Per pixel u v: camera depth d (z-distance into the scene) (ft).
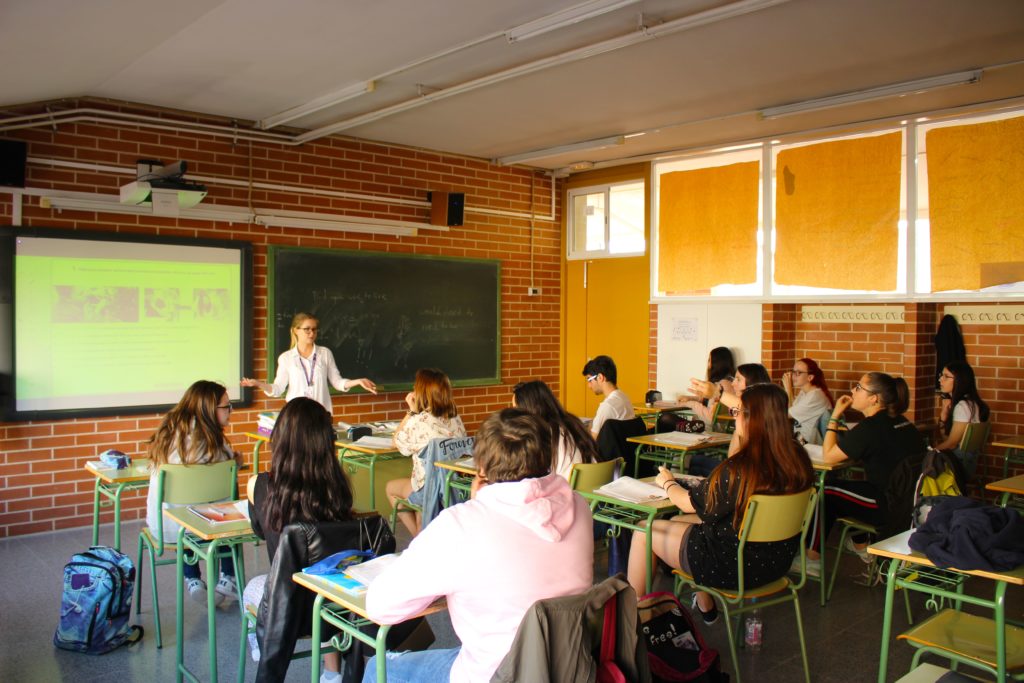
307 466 8.82
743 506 10.03
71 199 17.28
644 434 16.35
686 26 12.43
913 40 13.75
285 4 11.66
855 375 21.08
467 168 24.47
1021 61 14.70
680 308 23.52
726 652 11.62
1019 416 18.48
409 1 11.71
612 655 6.12
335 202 21.50
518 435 6.87
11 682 10.58
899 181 19.06
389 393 22.90
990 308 18.89
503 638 6.18
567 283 27.25
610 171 25.70
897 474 12.96
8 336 16.72
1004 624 7.82
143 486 13.34
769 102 18.02
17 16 10.20
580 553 6.61
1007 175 17.38
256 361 20.22
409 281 23.20
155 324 18.57
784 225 21.18
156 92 17.17
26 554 15.96
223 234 19.60
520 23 12.91
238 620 12.73
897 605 13.53
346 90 16.80
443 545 6.32
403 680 6.95
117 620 11.71
